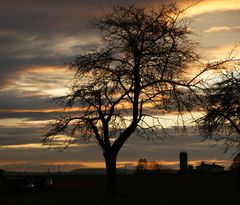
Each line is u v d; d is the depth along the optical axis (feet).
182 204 105.40
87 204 105.70
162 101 127.65
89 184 241.14
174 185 221.66
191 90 126.52
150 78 126.11
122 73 125.39
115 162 131.85
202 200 115.44
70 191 179.42
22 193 175.32
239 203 107.96
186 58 124.67
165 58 124.26
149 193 155.02
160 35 124.06
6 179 181.68
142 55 124.77
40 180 189.98
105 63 126.31
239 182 161.17
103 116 130.11
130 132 129.29
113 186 131.95
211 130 134.72
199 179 285.43
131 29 124.47
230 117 133.08
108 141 131.03
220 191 164.45
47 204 106.32
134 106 127.54
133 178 311.27
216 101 129.90
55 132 131.23
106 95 129.18
